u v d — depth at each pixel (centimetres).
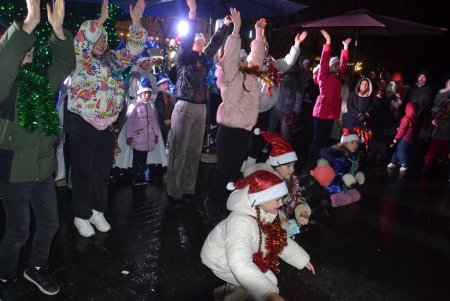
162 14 603
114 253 370
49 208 288
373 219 509
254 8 593
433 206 579
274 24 1350
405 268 385
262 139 632
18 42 227
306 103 845
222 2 581
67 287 311
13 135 254
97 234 406
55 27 259
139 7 381
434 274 378
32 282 310
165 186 574
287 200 377
